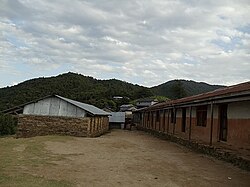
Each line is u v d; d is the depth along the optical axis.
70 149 13.53
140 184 7.24
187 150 15.41
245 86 11.04
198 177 8.41
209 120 15.73
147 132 34.94
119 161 10.70
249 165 9.64
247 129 11.50
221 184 7.66
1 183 6.51
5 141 15.45
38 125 22.94
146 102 67.19
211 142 13.77
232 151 11.99
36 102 23.27
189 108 19.12
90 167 9.21
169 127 24.52
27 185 6.41
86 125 22.33
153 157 12.16
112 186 6.90
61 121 22.69
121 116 48.97
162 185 7.26
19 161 9.53
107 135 28.58
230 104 13.23
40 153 11.61
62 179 7.30
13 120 34.09
